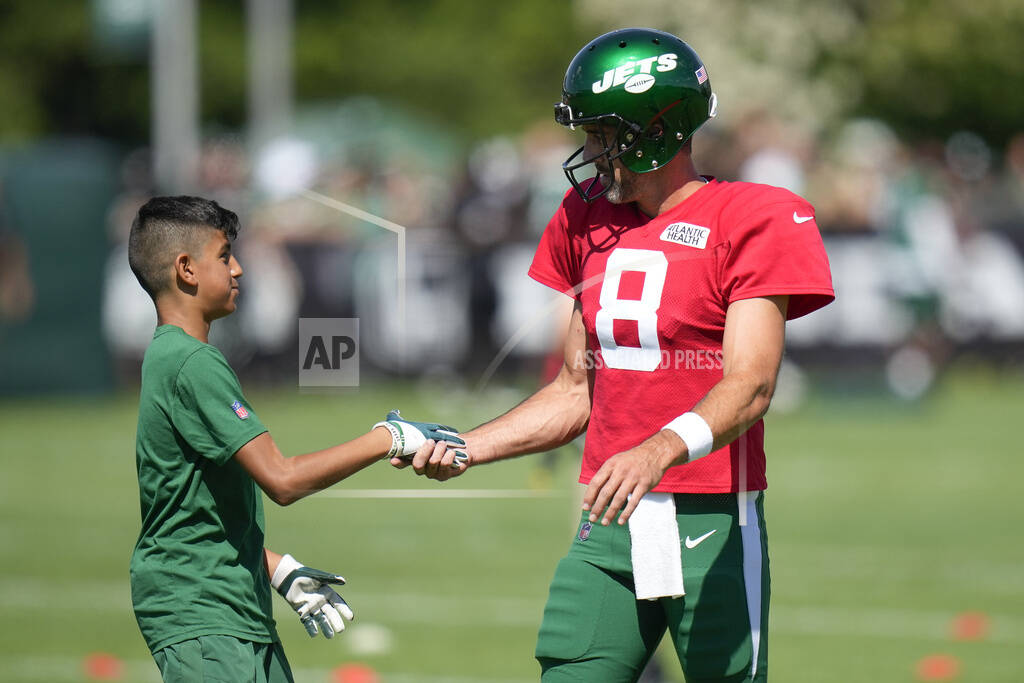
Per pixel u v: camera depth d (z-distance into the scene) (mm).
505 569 31719
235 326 54094
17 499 40812
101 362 59938
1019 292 62906
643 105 14414
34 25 139875
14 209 57812
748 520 14477
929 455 46688
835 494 40312
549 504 40688
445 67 135750
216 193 55750
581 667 14648
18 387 58844
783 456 46781
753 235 14148
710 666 14352
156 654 14609
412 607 28016
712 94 14914
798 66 94000
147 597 14680
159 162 65938
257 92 94750
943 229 57688
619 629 14602
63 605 28641
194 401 14602
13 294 58344
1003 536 34656
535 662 23906
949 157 79250
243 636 14570
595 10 97312
